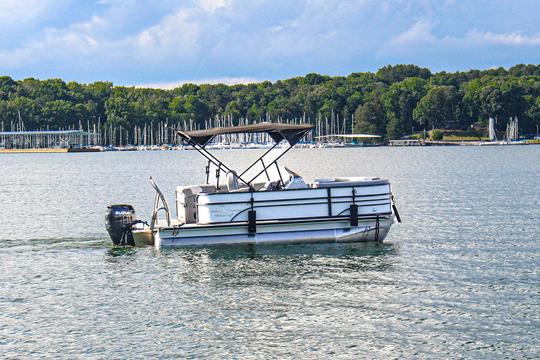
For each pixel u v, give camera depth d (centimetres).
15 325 2295
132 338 2183
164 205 3325
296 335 2195
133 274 2880
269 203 3250
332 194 3284
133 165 13950
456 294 2566
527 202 5394
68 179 9375
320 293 2591
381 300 2503
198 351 2086
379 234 3341
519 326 2245
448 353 2059
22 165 14975
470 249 3350
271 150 3525
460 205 5197
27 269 2992
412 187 6994
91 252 3312
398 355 2050
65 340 2167
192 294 2597
